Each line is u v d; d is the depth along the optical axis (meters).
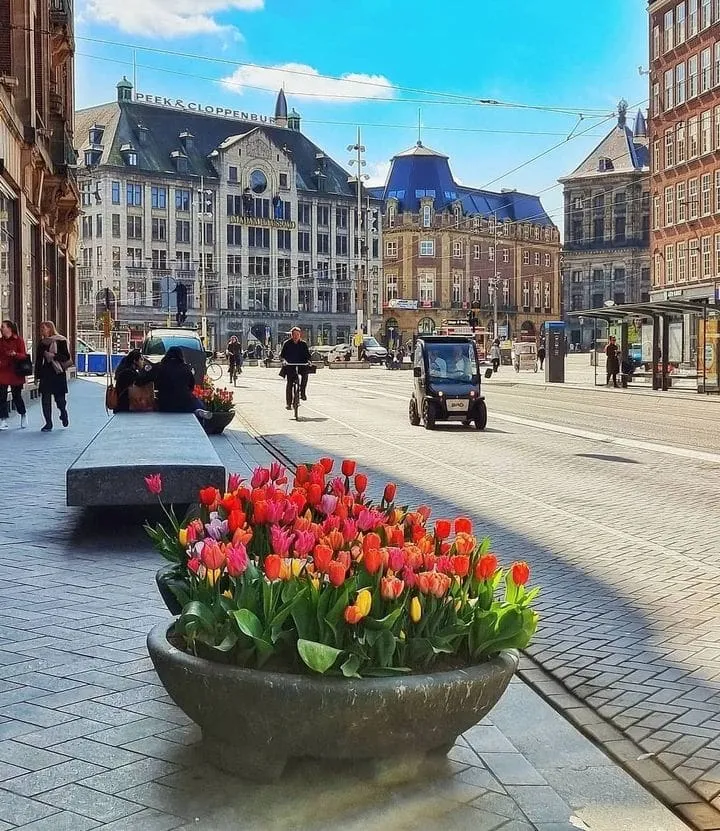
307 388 40.25
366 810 3.56
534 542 9.01
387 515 4.72
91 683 4.99
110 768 3.94
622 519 10.20
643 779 4.08
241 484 5.12
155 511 9.97
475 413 20.97
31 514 9.84
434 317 115.00
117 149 93.19
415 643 3.67
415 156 117.12
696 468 14.43
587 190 113.00
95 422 20.73
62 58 32.97
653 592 7.22
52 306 33.66
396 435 19.73
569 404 30.17
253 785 3.71
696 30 59.78
